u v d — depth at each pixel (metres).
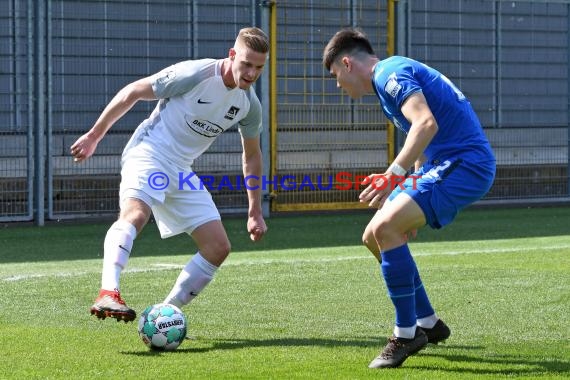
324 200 36.69
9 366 12.25
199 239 14.80
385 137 37.59
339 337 14.49
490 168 12.84
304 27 36.06
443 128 12.77
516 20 40.09
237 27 35.25
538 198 40.25
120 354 13.07
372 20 36.84
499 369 12.23
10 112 32.81
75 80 33.44
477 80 39.44
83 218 33.88
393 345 12.45
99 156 33.88
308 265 22.83
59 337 14.23
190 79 14.24
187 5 34.59
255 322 15.77
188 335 14.57
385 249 12.52
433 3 38.34
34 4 32.25
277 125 35.50
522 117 40.31
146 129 14.73
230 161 35.38
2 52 32.41
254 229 15.66
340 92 36.75
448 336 13.79
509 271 21.72
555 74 40.97
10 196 32.75
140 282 20.11
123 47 33.91
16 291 18.81
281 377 11.68
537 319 16.05
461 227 32.75
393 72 12.45
